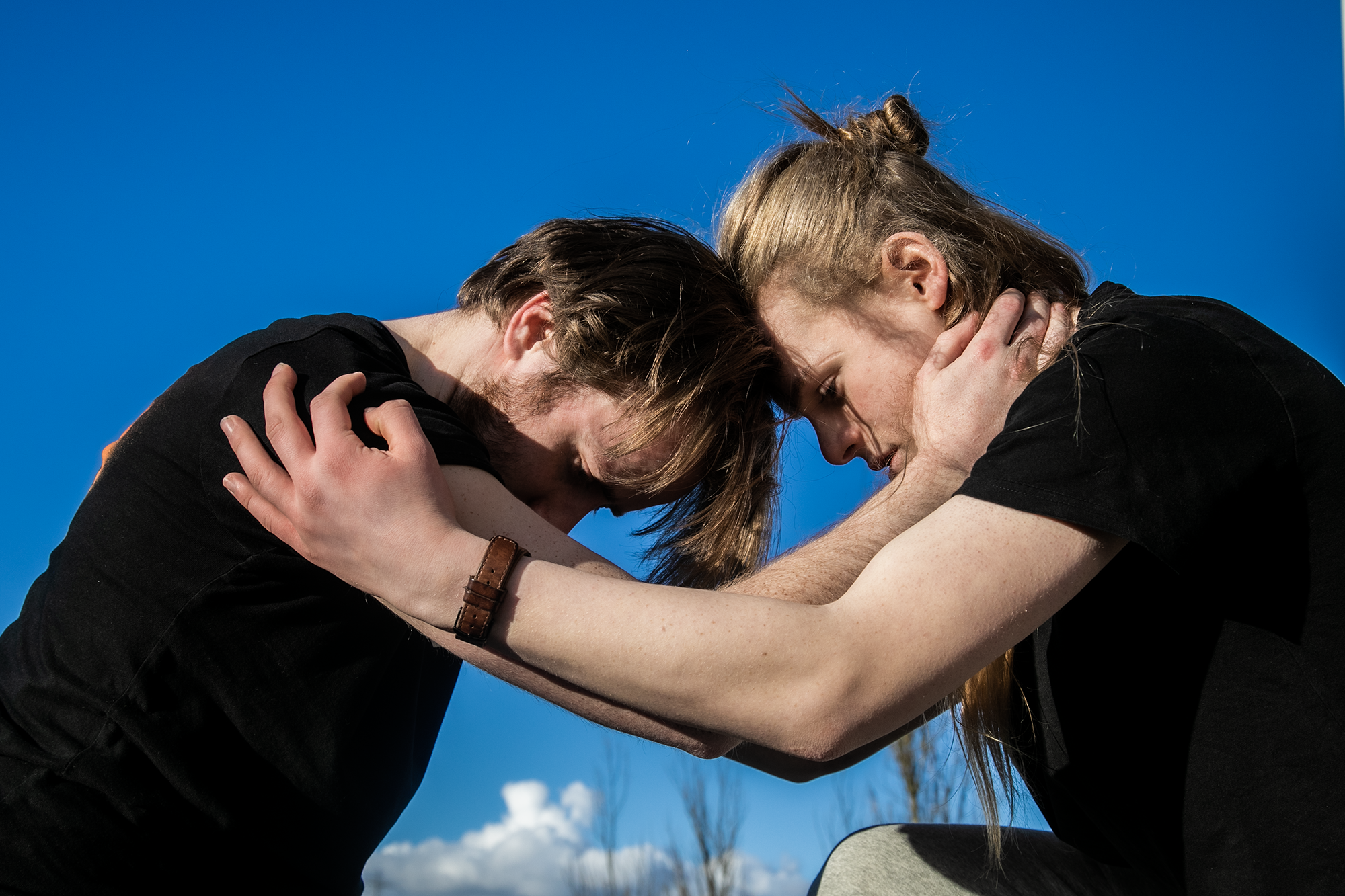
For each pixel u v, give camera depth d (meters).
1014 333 1.88
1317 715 1.43
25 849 1.46
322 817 1.71
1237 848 1.46
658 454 2.08
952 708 2.00
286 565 1.63
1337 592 1.45
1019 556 1.37
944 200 2.07
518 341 2.03
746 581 1.61
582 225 2.12
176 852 1.57
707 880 10.80
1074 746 1.72
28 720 1.57
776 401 2.24
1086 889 1.97
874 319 2.05
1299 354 1.55
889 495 1.76
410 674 1.88
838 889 1.93
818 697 1.34
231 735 1.62
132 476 1.67
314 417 1.53
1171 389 1.45
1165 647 1.55
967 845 2.06
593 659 1.39
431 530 1.45
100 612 1.60
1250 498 1.46
